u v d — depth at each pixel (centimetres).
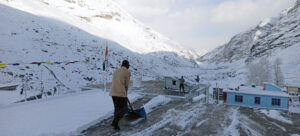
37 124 394
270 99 1571
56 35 3909
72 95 827
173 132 366
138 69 4891
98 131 373
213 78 7506
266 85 1919
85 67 3094
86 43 4453
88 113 498
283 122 473
